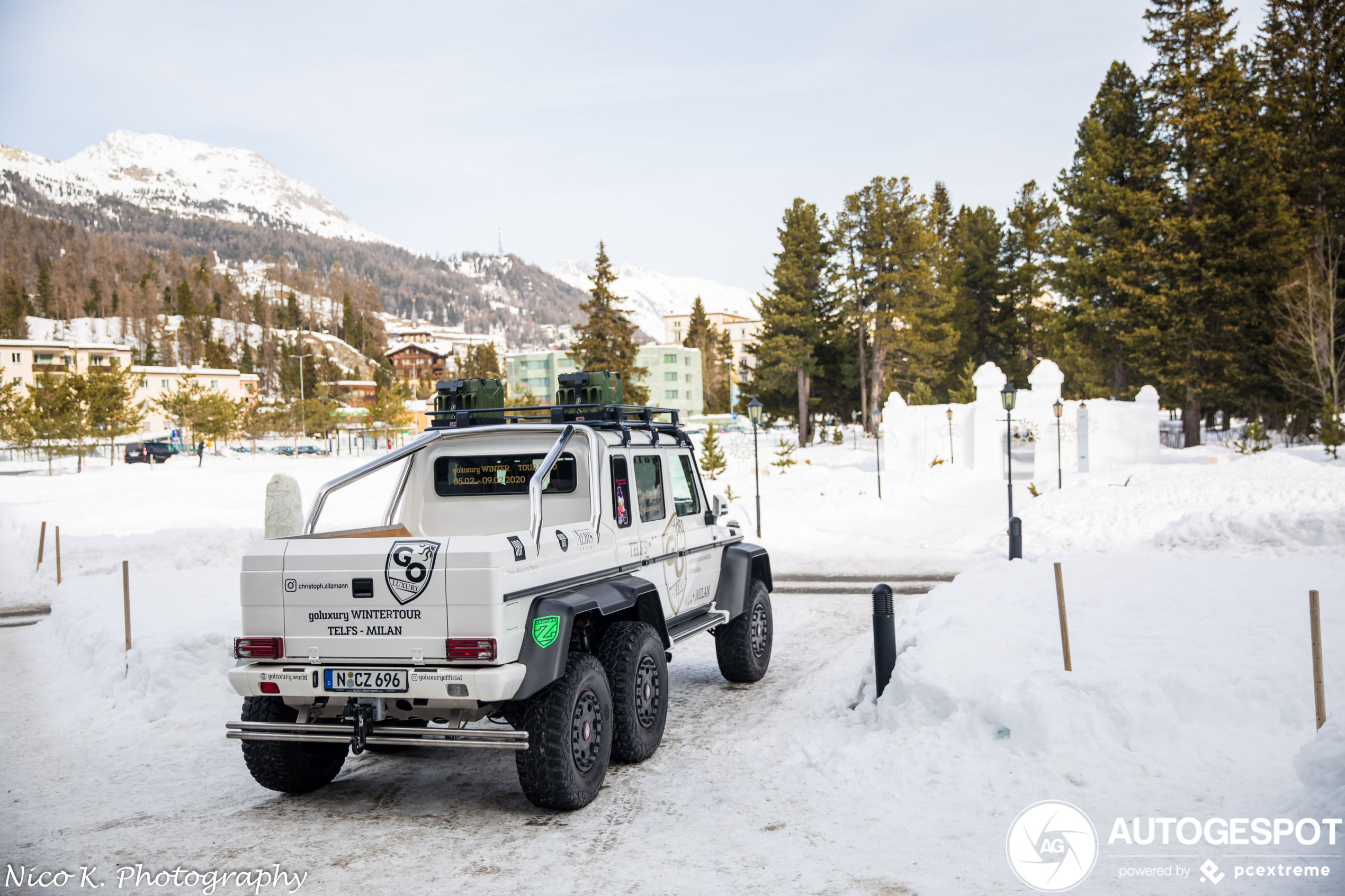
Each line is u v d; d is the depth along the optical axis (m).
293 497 11.80
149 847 5.15
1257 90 48.44
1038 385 36.44
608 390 7.29
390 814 5.65
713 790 5.85
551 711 5.32
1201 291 44.41
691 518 8.14
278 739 5.36
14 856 5.05
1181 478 21.30
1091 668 6.29
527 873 4.66
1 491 39.12
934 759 5.78
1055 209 73.12
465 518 7.19
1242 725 5.62
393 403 92.56
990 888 4.21
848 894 4.24
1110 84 56.06
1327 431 32.44
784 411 74.00
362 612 5.21
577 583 5.91
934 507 26.61
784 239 68.00
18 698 9.15
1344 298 43.12
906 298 65.75
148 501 32.81
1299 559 10.60
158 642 8.88
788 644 10.71
